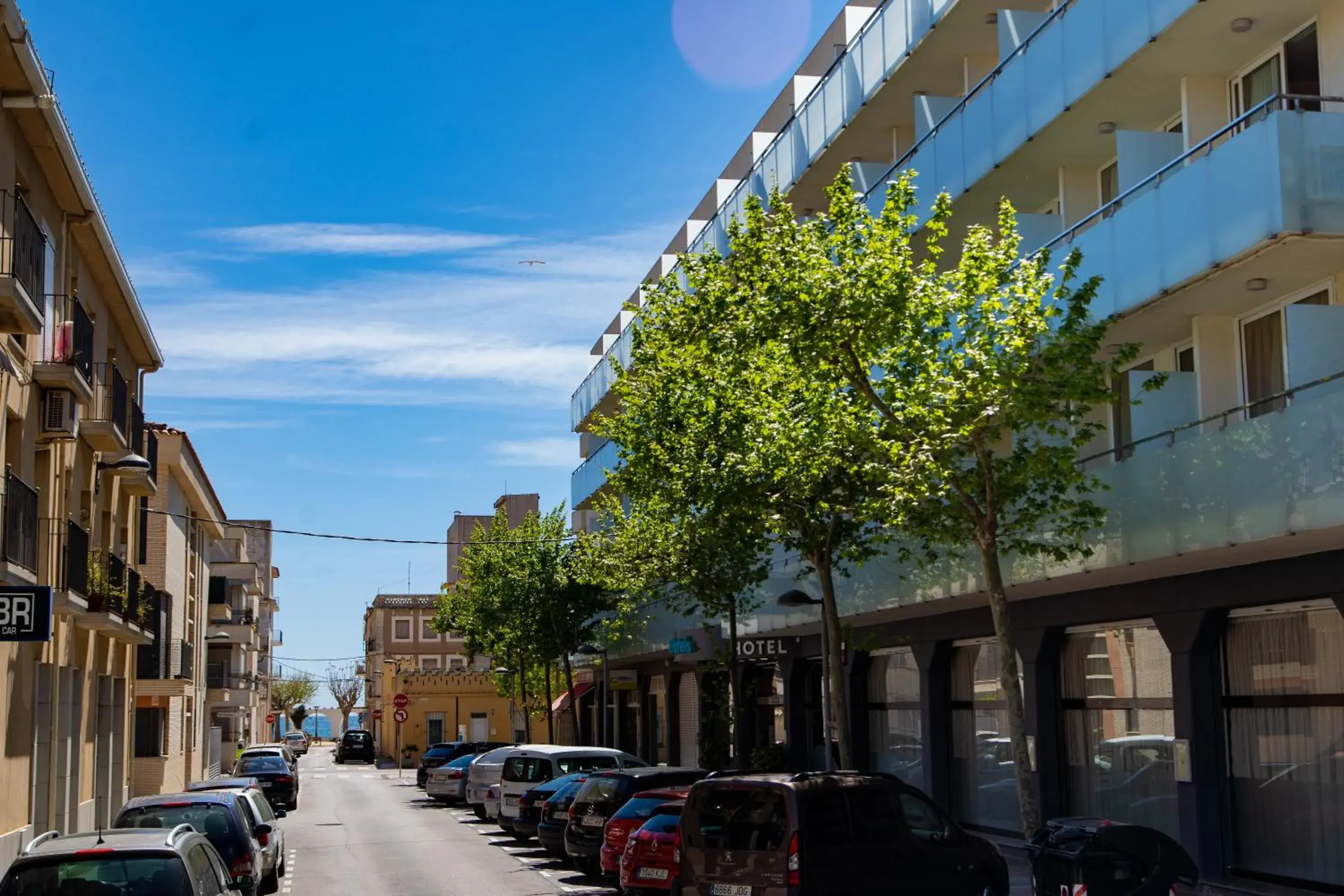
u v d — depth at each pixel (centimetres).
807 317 1430
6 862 1888
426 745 7975
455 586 6328
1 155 1784
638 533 2814
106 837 980
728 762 3400
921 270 1524
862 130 2766
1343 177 1415
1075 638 2123
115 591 2519
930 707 2502
